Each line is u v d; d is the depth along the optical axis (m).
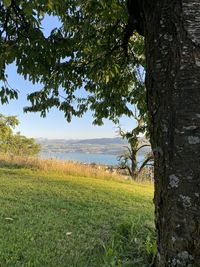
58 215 7.04
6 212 6.99
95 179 15.50
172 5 2.71
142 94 6.34
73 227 6.16
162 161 2.70
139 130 6.53
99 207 8.20
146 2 3.02
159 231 2.76
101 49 5.79
